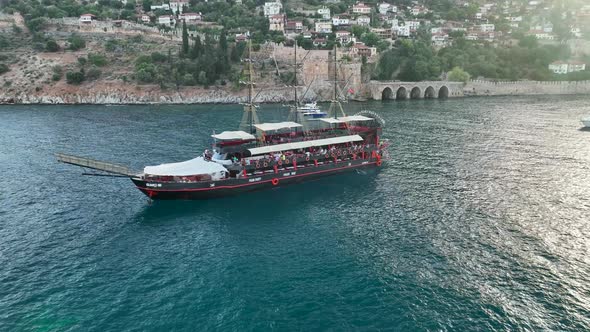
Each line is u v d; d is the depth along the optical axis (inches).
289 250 2290.8
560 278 1983.3
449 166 3698.3
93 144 4439.0
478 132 5004.9
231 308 1808.6
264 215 2775.6
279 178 3314.5
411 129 5211.6
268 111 6638.8
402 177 3454.7
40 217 2704.2
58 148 4296.3
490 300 1834.4
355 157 3681.1
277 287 1953.7
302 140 3659.0
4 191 3147.1
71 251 2278.5
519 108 6899.6
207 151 3449.8
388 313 1763.0
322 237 2437.3
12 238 2411.4
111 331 1670.8
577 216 2625.5
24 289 1932.8
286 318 1742.1
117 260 2190.0
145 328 1689.2
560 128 5182.1
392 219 2652.6
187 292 1920.5
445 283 1958.7
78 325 1701.5
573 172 3469.5
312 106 6599.4
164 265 2145.7
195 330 1676.9
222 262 2172.7
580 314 1744.6
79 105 7534.5
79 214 2763.3
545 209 2738.7
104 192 3159.5
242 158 3240.7
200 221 2677.2
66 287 1952.5
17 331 1660.9
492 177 3378.4
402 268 2086.6
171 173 2960.1
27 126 5472.4
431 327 1678.2
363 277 2020.2
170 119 5935.0
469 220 2598.4
